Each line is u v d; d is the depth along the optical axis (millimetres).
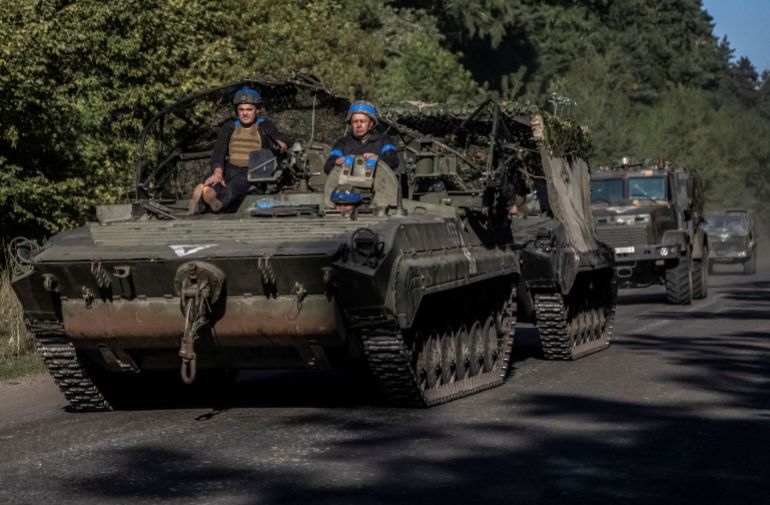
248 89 11680
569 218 14953
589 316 15469
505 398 10961
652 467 7918
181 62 21812
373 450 8484
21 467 8133
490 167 11828
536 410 10195
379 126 12375
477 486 7398
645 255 23969
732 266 47000
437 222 10742
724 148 63844
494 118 12023
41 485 7570
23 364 13539
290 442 8828
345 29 36625
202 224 10164
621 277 24516
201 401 11312
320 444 8727
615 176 25734
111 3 19750
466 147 14117
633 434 9031
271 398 11375
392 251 9594
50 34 17812
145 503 7047
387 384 10125
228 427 9578
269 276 9453
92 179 19266
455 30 49906
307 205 10789
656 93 71625
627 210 24391
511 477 7633
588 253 15188
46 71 17844
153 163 12922
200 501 7078
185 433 9336
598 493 7238
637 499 7105
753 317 19906
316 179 11703
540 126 14328
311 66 31141
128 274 9672
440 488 7348
